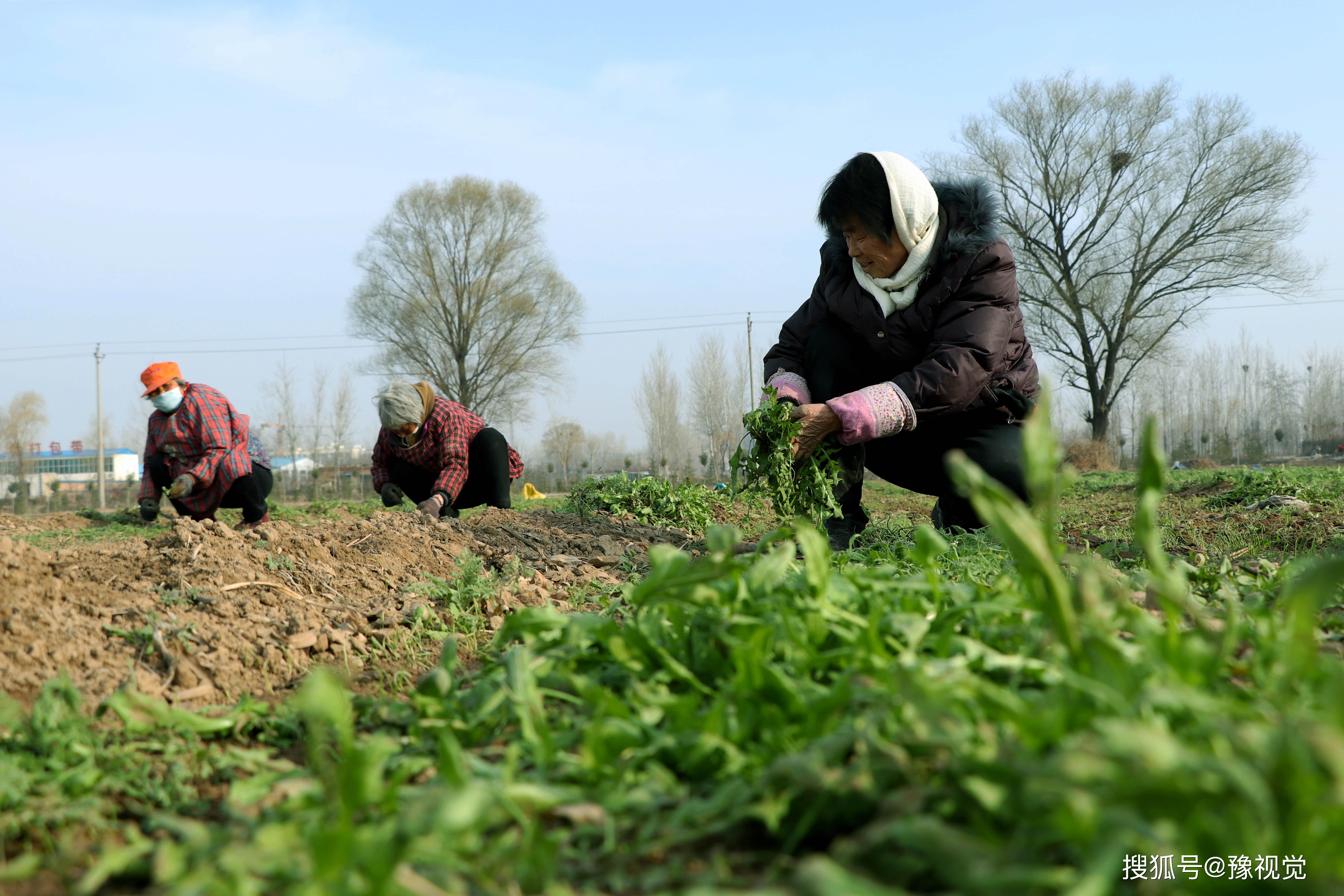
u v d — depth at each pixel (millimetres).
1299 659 786
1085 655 932
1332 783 616
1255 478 8195
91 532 7688
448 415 6055
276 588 2547
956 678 1021
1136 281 33125
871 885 701
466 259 40719
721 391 46969
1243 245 31516
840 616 1335
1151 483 997
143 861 1014
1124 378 34406
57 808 1243
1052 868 746
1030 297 33562
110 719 1596
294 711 1654
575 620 1530
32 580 2131
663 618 1562
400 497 6250
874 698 1028
